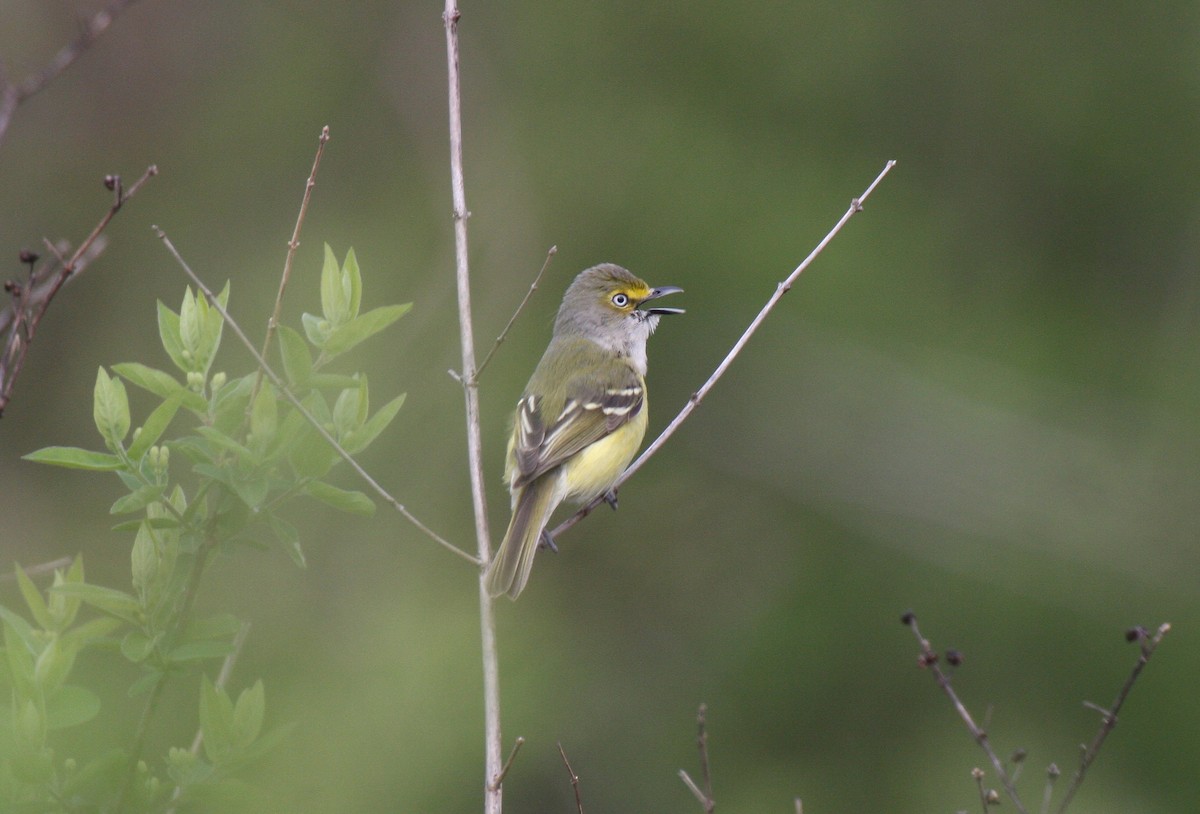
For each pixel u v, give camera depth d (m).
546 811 14.30
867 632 16.08
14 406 15.92
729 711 15.59
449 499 14.95
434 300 16.41
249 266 17.06
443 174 17.61
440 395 15.62
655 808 14.79
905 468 16.77
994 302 17.14
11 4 17.48
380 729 10.23
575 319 9.89
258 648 10.23
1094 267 17.45
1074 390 16.95
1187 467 16.42
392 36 18.38
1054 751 14.89
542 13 18.05
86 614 9.22
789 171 17.16
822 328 16.84
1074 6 17.81
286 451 5.91
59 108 17.55
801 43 17.62
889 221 17.16
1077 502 16.48
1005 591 16.14
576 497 8.88
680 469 16.86
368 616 11.50
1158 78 17.55
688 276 16.64
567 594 16.20
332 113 18.11
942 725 15.40
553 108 17.55
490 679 6.43
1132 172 17.45
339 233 17.28
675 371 16.89
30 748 5.36
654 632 16.09
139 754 5.62
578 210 16.89
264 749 5.82
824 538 16.59
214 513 5.86
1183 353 17.12
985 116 17.53
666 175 16.97
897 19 17.73
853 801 15.09
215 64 18.27
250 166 17.83
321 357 6.11
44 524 13.37
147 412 16.05
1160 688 15.33
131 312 16.91
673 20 17.72
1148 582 16.05
